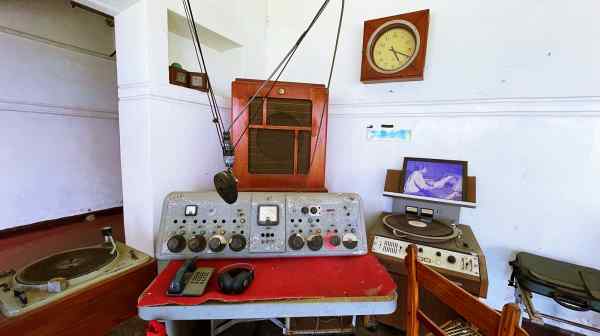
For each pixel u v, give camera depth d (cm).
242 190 135
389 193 169
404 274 132
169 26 165
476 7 158
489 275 168
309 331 150
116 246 130
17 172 250
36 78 254
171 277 96
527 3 147
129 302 116
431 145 177
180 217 113
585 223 145
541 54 147
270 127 136
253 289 90
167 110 142
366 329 155
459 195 153
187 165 158
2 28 229
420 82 177
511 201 160
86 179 300
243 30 198
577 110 142
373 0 185
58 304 93
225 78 211
